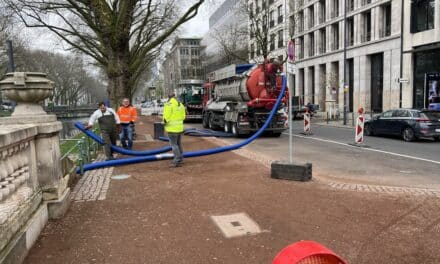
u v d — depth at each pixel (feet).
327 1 145.28
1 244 12.38
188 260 13.98
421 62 102.01
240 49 161.58
